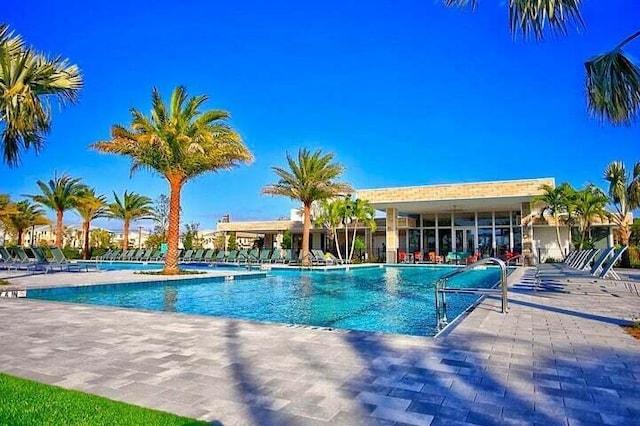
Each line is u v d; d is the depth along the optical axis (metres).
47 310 7.12
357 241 31.50
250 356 4.13
